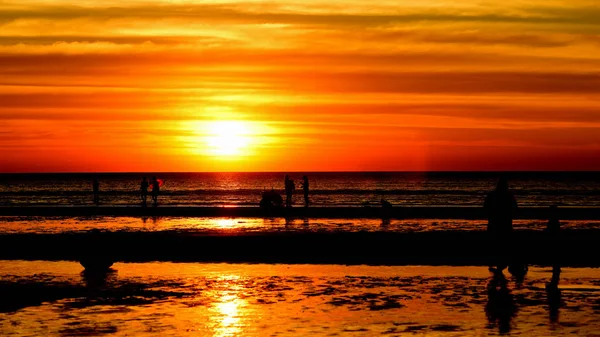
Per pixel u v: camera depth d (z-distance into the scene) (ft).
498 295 50.85
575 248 72.33
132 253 73.41
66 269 64.75
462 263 66.13
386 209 122.62
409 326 41.47
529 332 39.88
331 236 81.30
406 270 62.75
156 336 39.40
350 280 57.62
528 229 96.94
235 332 40.24
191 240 79.15
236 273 61.52
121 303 48.67
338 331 40.34
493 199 59.93
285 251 73.20
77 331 40.68
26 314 45.37
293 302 48.65
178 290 53.57
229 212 126.31
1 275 61.36
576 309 45.85
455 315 44.32
